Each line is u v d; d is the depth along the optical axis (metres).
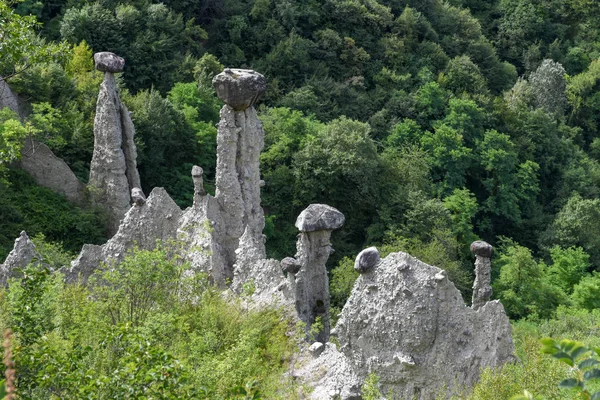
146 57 84.94
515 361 23.17
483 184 87.94
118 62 47.47
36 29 84.38
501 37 118.69
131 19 85.81
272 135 79.31
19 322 20.78
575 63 116.56
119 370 18.75
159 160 69.00
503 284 67.81
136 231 34.38
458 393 22.38
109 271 28.28
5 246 49.69
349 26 103.19
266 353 26.47
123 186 49.69
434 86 94.12
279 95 91.44
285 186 75.19
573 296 68.69
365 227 74.38
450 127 89.19
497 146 89.69
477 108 93.25
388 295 23.06
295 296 28.86
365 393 22.38
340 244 70.94
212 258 32.72
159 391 18.36
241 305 29.64
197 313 27.45
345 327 23.66
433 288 22.95
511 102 101.25
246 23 98.94
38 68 62.81
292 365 25.91
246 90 34.00
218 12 98.19
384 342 23.11
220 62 94.88
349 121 78.19
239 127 34.50
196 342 24.92
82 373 19.23
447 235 69.62
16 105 61.41
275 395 24.11
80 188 53.09
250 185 34.97
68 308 25.12
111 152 48.88
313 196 74.12
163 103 69.94
